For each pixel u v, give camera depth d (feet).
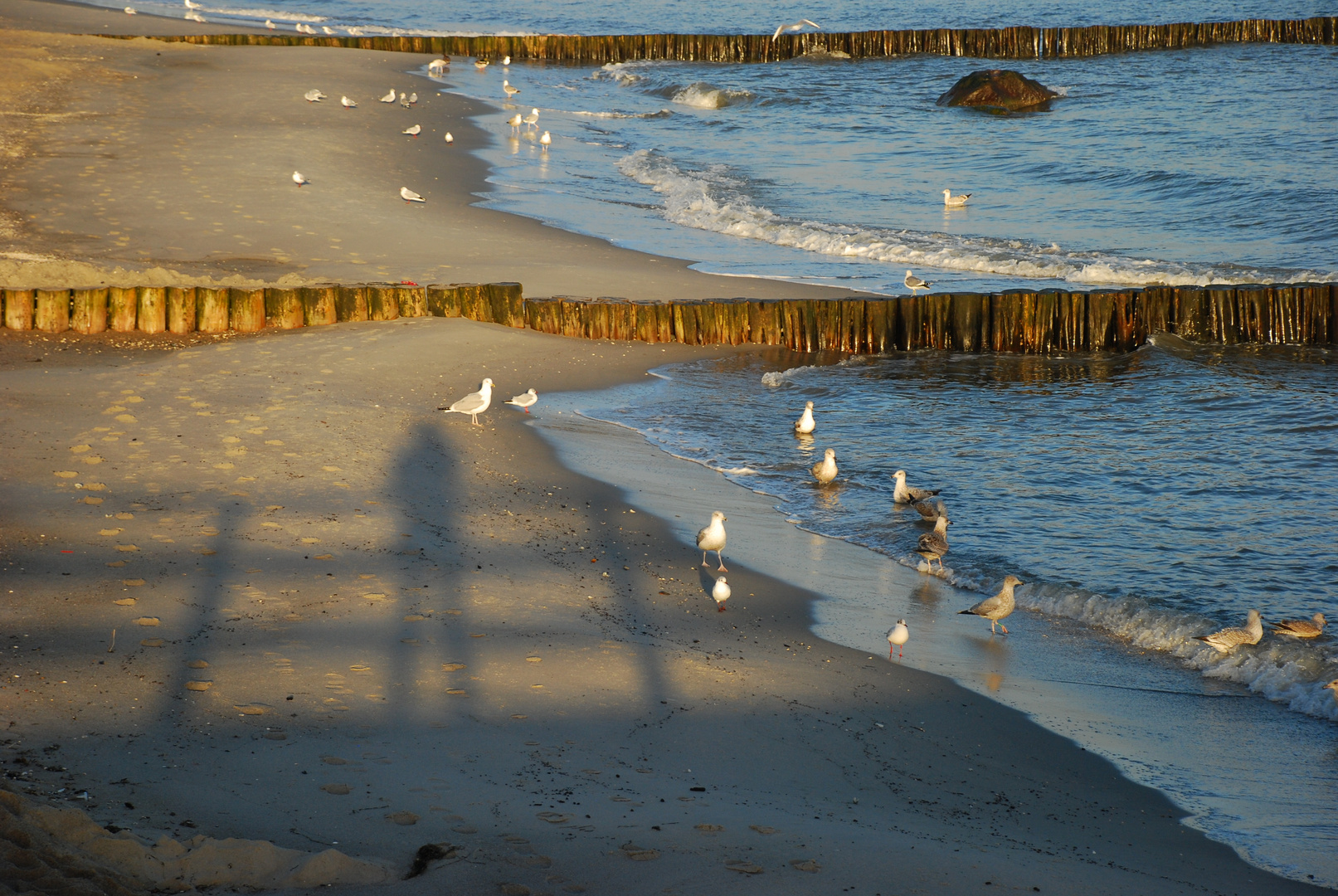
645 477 51.55
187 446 47.42
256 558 37.50
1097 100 164.04
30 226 82.23
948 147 134.62
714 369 69.82
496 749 26.91
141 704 27.32
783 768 27.86
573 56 213.05
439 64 173.78
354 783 24.35
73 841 19.77
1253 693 35.09
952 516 48.88
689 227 98.89
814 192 112.68
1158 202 105.91
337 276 75.46
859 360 73.67
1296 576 42.57
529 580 38.68
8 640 30.14
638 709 30.19
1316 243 91.45
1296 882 24.68
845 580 42.55
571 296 75.51
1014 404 64.64
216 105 132.05
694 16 302.86
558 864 21.50
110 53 158.61
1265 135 130.93
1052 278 85.97
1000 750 30.58
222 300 66.13
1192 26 214.69
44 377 55.47
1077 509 49.47
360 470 47.03
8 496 40.60
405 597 35.96
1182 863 25.22
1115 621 39.50
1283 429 59.21
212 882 19.51
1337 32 211.00
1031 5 310.86
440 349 65.62
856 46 214.69
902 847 23.99
